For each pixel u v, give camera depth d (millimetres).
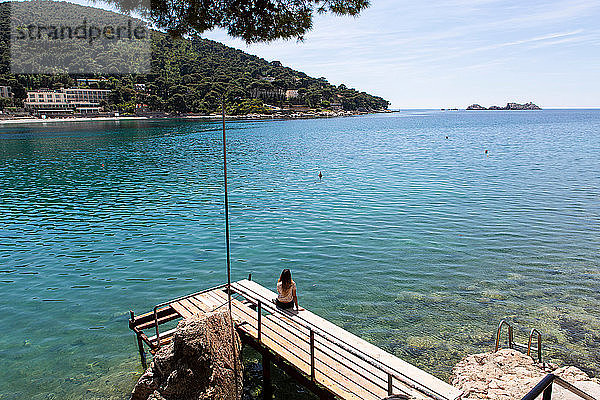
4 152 71250
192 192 37094
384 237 23422
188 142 91062
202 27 9086
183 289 17188
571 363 11914
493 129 141125
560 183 39281
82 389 11109
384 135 115188
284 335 10836
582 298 15961
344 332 10906
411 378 8891
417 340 13258
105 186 40344
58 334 13836
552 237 23203
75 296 16641
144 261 20312
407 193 35344
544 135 108312
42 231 25469
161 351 9461
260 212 29469
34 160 60625
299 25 9320
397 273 18469
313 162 57656
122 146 81562
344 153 69375
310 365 9477
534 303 15609
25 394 10961
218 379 8828
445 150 72312
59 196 35906
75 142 89312
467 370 11078
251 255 20922
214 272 18891
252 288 13438
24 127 142875
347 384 8844
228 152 71812
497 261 19750
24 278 18484
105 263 20094
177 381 8719
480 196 33812
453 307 15359
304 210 29891
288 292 11992
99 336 13680
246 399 10688
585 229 24656
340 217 27766
